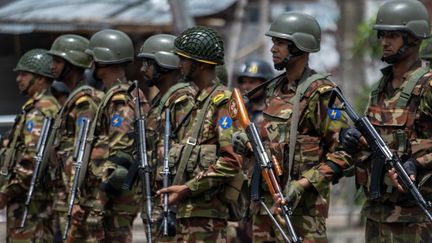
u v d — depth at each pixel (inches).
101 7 2010.3
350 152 730.8
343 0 1993.1
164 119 834.2
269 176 740.0
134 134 863.1
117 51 932.0
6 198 1027.9
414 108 725.9
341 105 738.8
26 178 1013.8
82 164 905.5
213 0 2028.8
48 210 1022.4
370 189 731.4
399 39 736.3
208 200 805.2
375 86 753.6
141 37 1994.3
